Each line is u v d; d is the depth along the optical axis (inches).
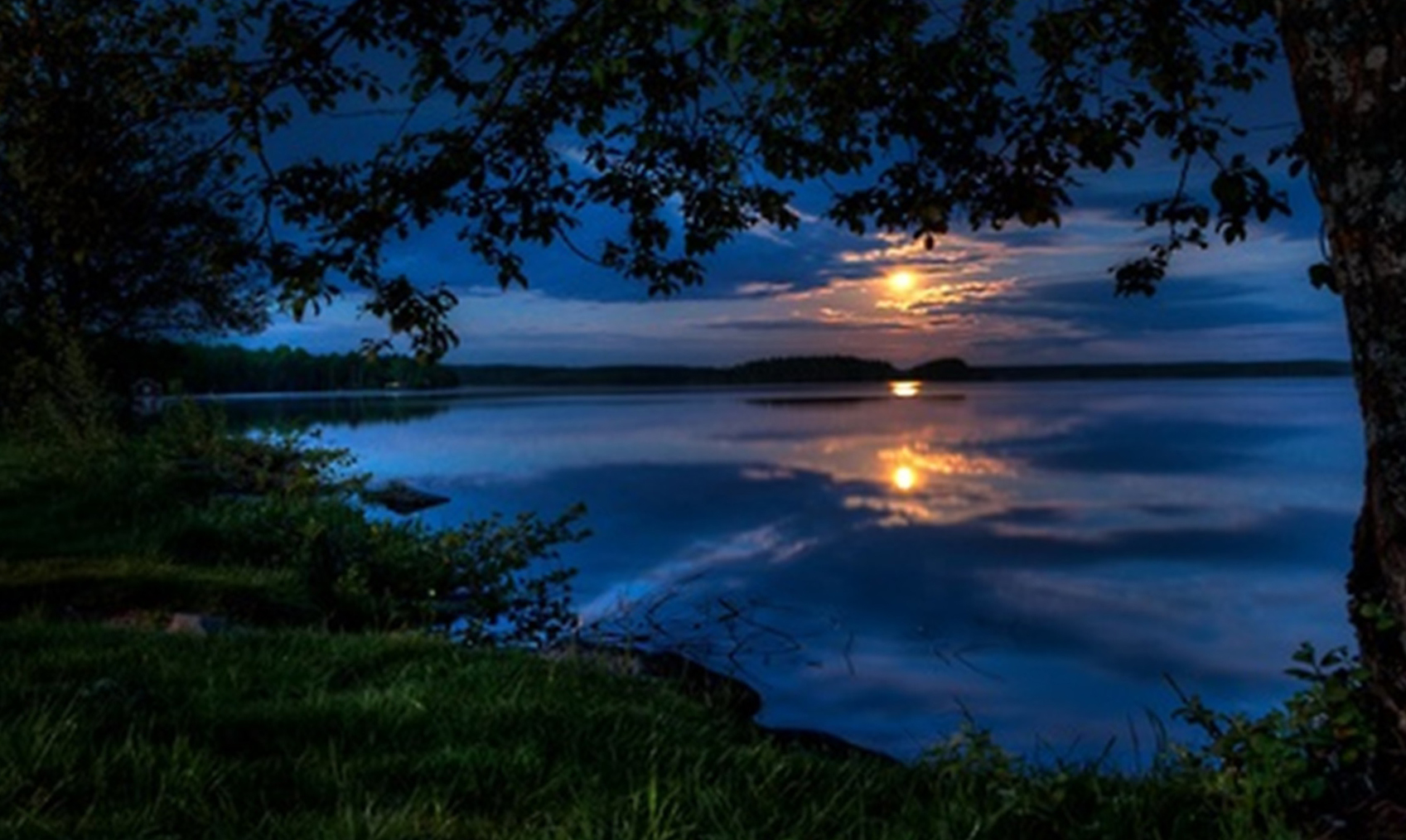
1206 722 181.6
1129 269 288.5
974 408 4055.1
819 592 589.6
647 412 3954.2
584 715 230.7
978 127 272.2
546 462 1553.9
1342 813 161.8
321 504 638.5
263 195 260.4
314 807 178.7
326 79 267.6
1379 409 138.4
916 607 557.3
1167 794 177.5
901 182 281.4
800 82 255.1
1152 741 335.6
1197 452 1697.8
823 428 2640.3
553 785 187.3
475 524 548.7
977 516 967.6
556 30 254.2
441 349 256.5
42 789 170.4
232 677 253.1
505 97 259.8
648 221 293.1
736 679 380.8
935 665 430.3
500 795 186.2
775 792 189.0
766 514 976.9
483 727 218.2
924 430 2518.5
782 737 302.7
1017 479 1314.0
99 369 1104.8
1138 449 1797.5
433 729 219.0
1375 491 143.1
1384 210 130.3
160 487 624.4
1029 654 459.5
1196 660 460.1
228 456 825.5
